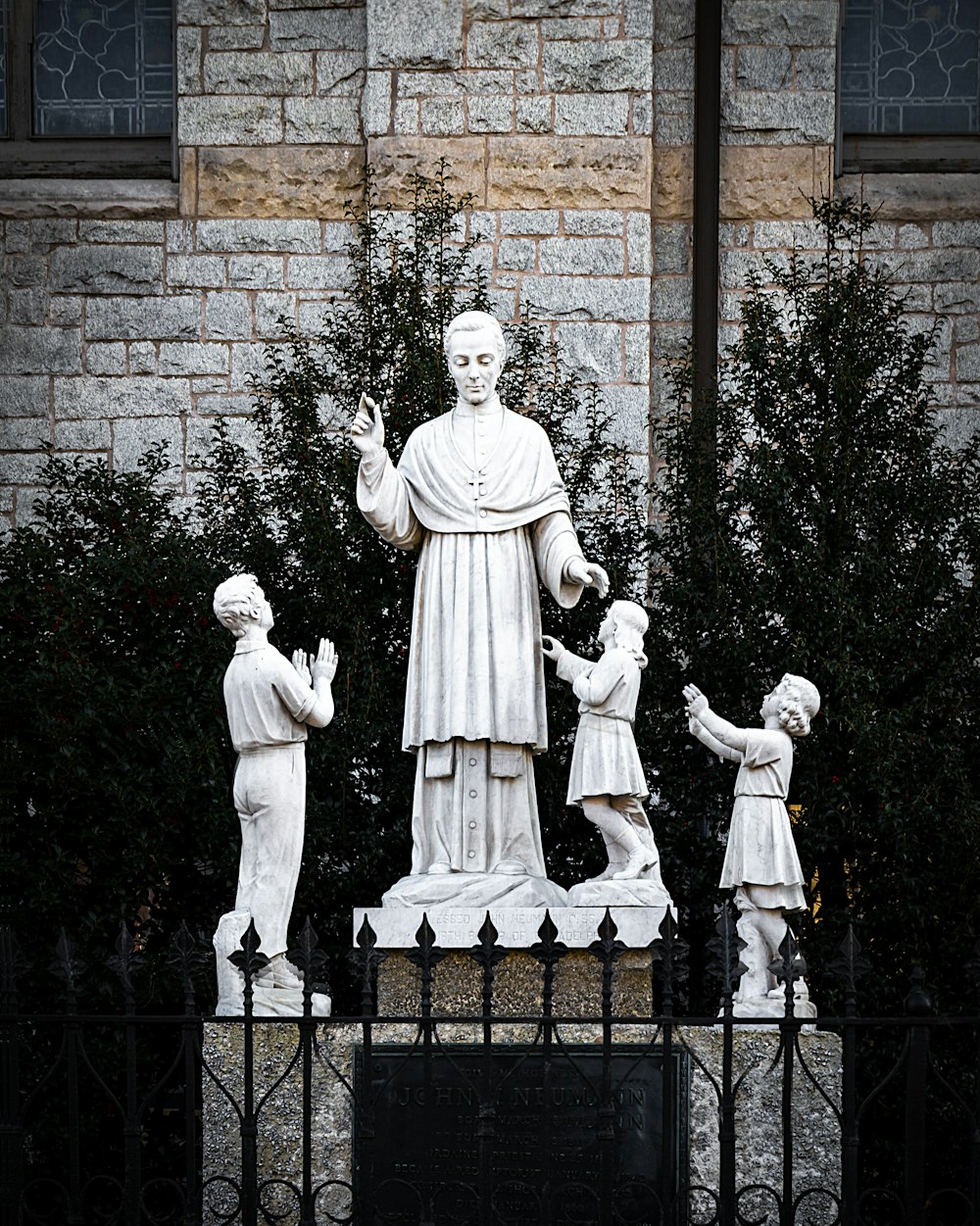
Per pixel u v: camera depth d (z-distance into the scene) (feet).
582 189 111.75
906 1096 60.64
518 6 112.27
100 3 119.14
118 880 86.38
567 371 110.73
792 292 98.84
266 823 69.62
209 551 94.48
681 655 93.71
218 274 114.62
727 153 114.11
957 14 117.08
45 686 86.12
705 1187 63.93
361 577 94.12
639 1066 67.56
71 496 96.84
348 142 114.73
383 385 96.37
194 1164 60.95
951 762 87.25
